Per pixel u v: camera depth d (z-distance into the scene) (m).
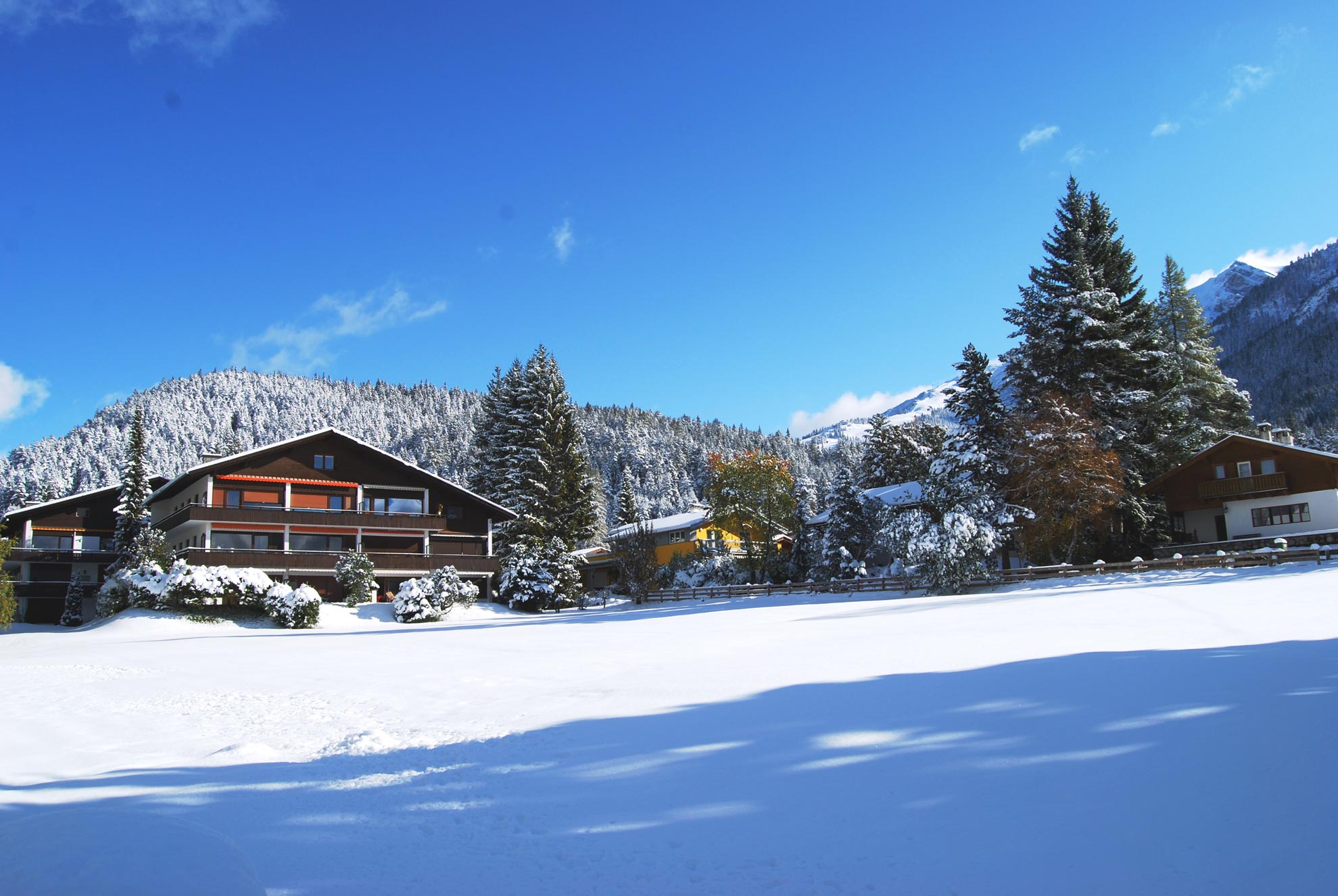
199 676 19.62
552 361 64.50
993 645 16.12
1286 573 27.16
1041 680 11.56
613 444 171.88
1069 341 43.19
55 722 13.77
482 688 15.64
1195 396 53.72
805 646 18.86
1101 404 41.97
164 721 13.57
